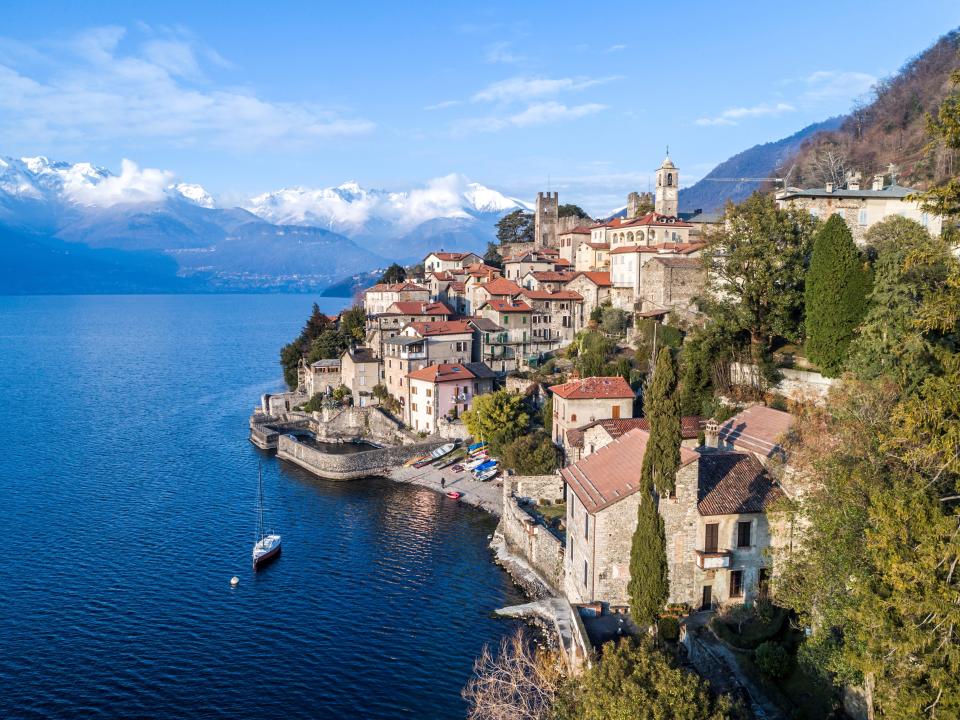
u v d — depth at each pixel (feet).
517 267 544.62
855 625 104.83
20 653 183.83
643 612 151.23
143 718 159.02
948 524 93.25
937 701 90.07
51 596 214.28
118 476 336.90
